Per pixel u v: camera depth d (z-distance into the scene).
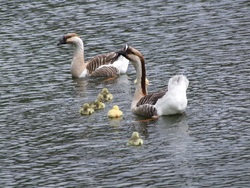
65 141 22.92
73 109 26.11
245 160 20.50
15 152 22.23
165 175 19.83
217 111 24.69
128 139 22.77
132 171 20.25
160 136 22.83
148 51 32.19
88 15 38.09
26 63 31.84
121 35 34.72
